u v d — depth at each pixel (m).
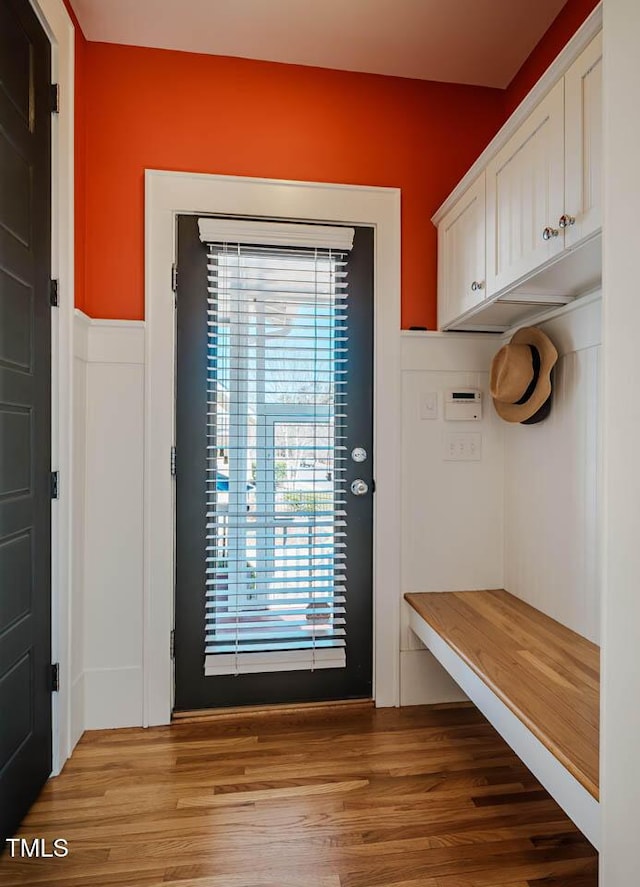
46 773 1.72
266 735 2.03
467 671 1.66
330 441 2.24
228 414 2.16
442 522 2.32
